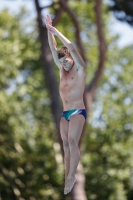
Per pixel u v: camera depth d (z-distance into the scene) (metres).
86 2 68.06
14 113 62.72
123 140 66.06
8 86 64.75
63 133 21.03
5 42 60.94
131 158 64.19
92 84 49.16
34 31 69.56
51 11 58.94
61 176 62.41
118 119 67.50
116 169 62.88
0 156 61.25
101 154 64.19
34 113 67.75
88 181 61.97
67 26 67.94
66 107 21.03
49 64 50.50
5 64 59.78
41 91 68.69
